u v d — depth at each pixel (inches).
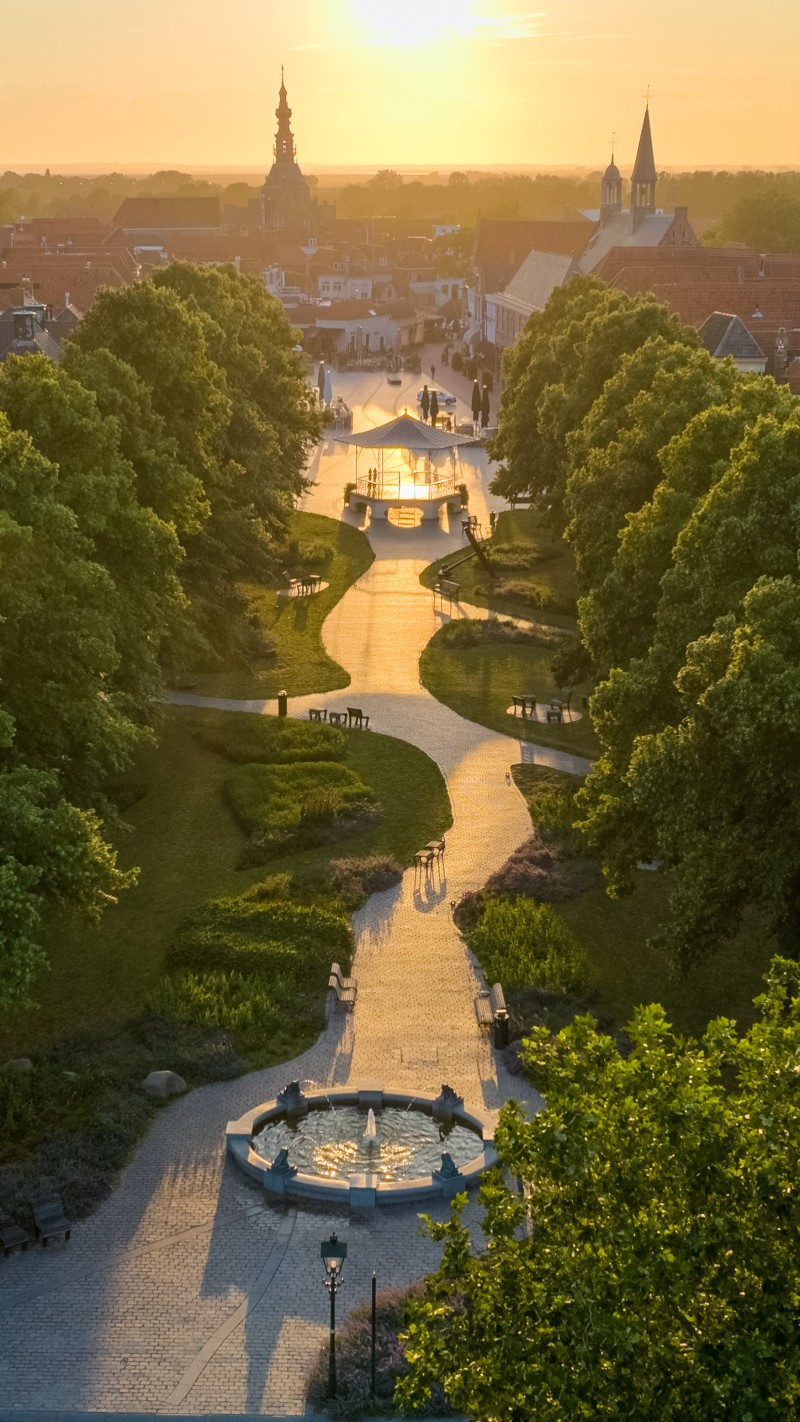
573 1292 883.4
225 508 2992.1
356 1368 1247.5
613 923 2090.3
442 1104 1615.4
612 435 2903.5
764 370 5393.7
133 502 2151.8
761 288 6038.4
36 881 1487.5
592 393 3469.5
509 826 2416.3
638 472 2512.3
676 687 1743.4
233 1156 1541.6
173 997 1840.6
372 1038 1790.1
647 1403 854.5
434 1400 1218.6
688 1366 861.8
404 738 2807.6
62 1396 1221.1
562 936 2006.6
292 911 2060.8
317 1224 1446.9
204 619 2918.3
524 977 1907.0
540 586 3828.7
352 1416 1202.0
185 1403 1218.6
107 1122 1568.7
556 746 2768.2
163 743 2753.4
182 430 2755.9
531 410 4119.1
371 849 2320.4
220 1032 1774.1
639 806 1723.7
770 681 1470.2
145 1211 1460.4
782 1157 911.7
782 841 1524.4
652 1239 875.4
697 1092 936.3
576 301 4318.4
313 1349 1280.8
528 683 3129.9
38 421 2032.5
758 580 1604.3
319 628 3526.1
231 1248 1409.9
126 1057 1707.7
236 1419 1201.4
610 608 2223.2
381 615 3639.3
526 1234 1439.5
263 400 3964.1
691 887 1603.1
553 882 2186.3
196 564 2876.5
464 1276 1013.2
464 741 2800.2
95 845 1626.5
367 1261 1391.5
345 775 2576.3
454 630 3452.3
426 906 2145.7
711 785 1616.6
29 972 1416.1
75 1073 1659.7
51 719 1798.7
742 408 2156.7
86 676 1851.6
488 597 3762.3
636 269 6501.0
